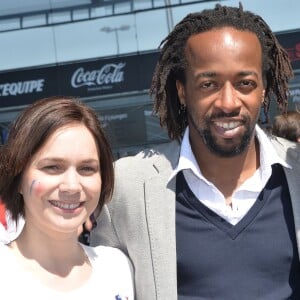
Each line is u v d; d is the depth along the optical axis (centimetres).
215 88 180
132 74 695
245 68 178
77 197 153
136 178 191
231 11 188
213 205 183
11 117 692
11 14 750
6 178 156
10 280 149
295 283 181
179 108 210
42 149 151
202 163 192
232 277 178
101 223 194
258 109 183
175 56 196
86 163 154
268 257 179
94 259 170
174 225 183
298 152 194
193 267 180
